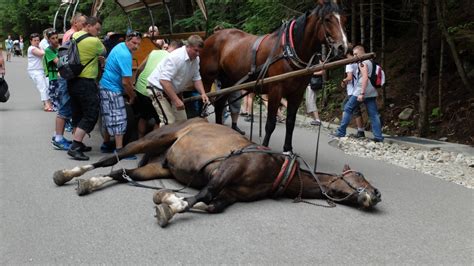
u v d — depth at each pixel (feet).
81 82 22.79
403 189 20.22
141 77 24.49
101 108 23.73
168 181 19.31
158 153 19.70
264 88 24.22
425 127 33.94
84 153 24.84
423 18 33.60
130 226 14.80
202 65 28.66
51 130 31.14
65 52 22.68
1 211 15.97
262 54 24.43
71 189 18.34
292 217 15.78
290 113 24.43
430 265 12.82
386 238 14.46
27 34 170.71
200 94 24.66
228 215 15.80
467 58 37.63
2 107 42.32
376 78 30.96
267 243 13.78
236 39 26.89
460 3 38.83
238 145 17.06
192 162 17.29
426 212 17.04
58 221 15.15
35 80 40.24
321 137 33.32
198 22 56.49
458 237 14.76
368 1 44.80
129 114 26.55
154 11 63.82
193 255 12.93
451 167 25.08
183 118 23.30
